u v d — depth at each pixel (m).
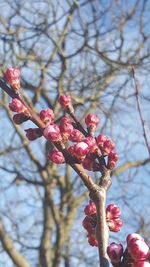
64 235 13.10
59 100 2.26
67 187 13.46
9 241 13.22
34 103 12.28
